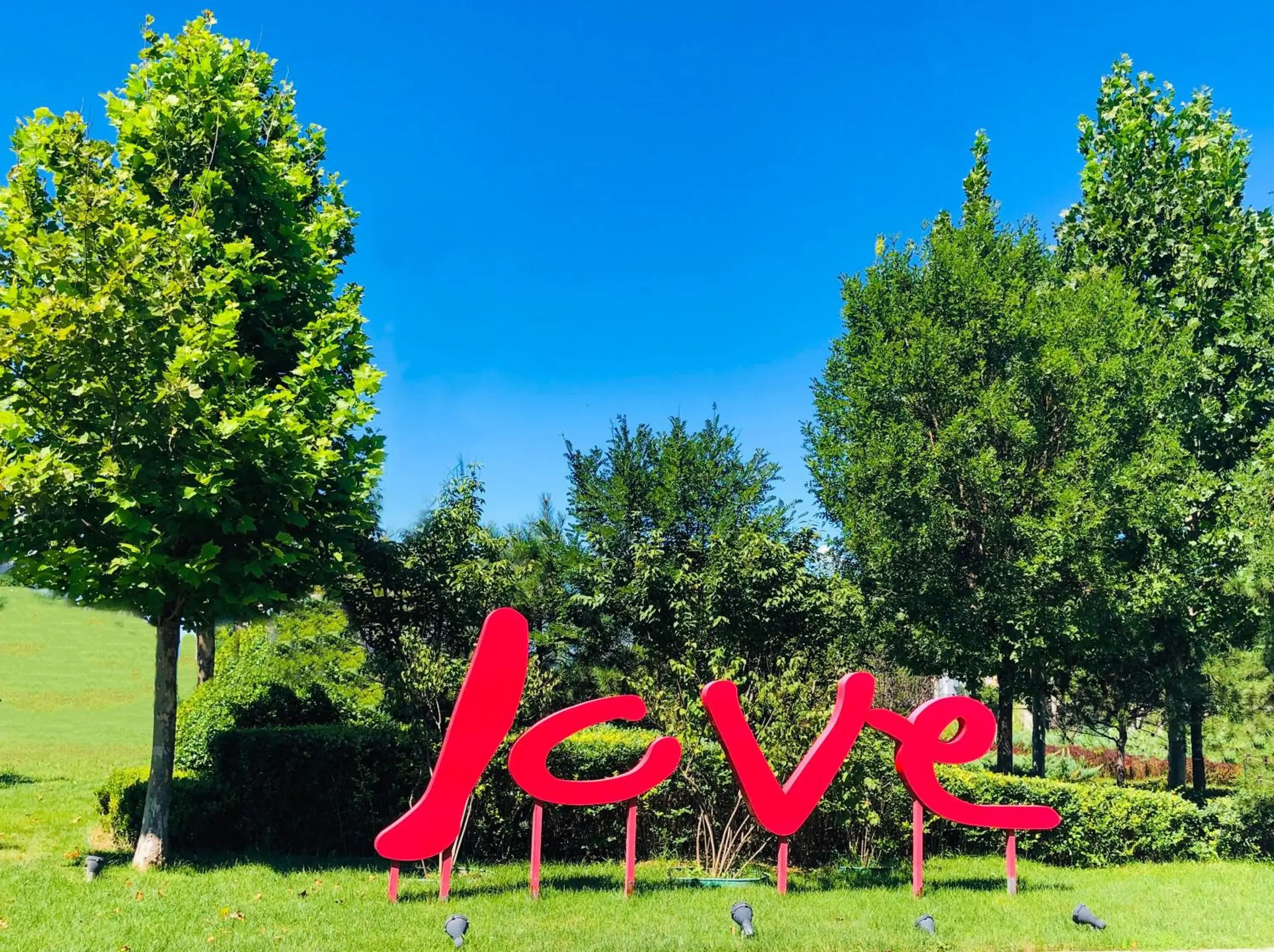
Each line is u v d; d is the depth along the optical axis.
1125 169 21.05
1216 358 19.14
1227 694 14.86
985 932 8.84
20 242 10.26
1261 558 14.41
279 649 15.96
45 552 10.32
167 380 9.53
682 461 20.73
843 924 8.95
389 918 8.68
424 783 12.55
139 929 7.99
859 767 11.66
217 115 11.95
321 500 12.06
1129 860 14.09
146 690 34.69
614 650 18.62
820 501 20.00
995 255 19.56
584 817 12.75
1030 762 24.89
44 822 13.46
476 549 15.20
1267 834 14.69
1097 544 16.06
